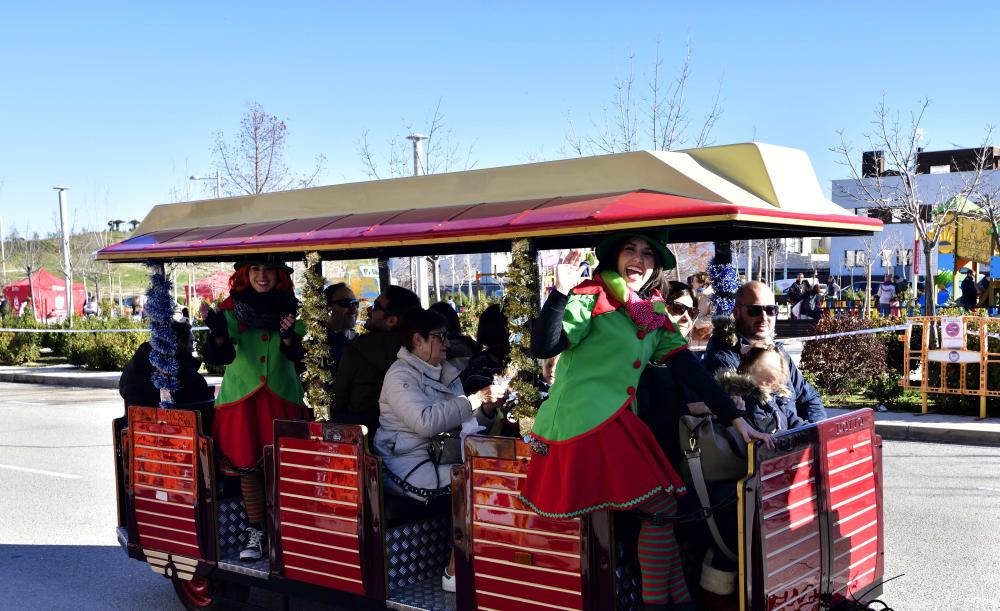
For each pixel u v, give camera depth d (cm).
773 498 353
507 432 436
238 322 515
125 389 578
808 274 5119
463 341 516
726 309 473
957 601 525
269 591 486
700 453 369
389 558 433
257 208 521
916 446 997
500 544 385
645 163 370
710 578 376
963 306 2127
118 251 548
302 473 454
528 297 381
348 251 541
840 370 1232
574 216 357
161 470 533
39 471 955
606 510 349
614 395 350
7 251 5650
